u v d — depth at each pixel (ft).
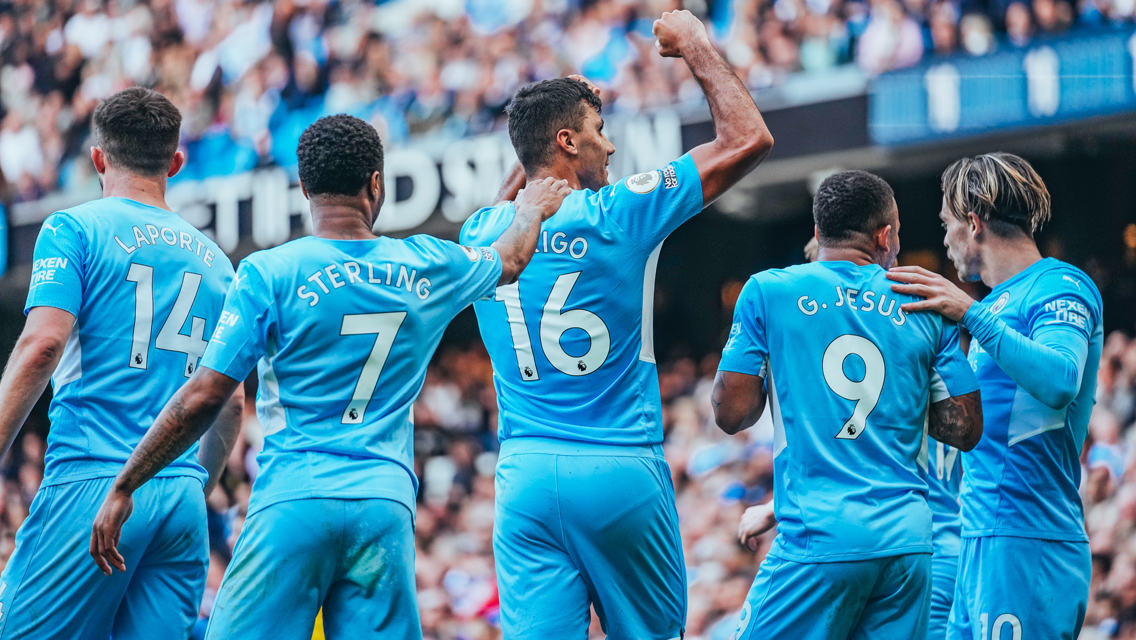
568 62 77.30
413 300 18.11
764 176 69.46
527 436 19.83
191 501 21.34
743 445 63.67
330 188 18.37
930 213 78.48
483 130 72.90
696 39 21.04
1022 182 22.61
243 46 89.86
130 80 95.30
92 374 20.63
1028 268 22.65
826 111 63.31
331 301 17.66
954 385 20.34
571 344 19.67
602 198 19.94
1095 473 54.03
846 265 20.76
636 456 19.61
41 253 20.42
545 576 19.36
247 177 83.51
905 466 19.93
